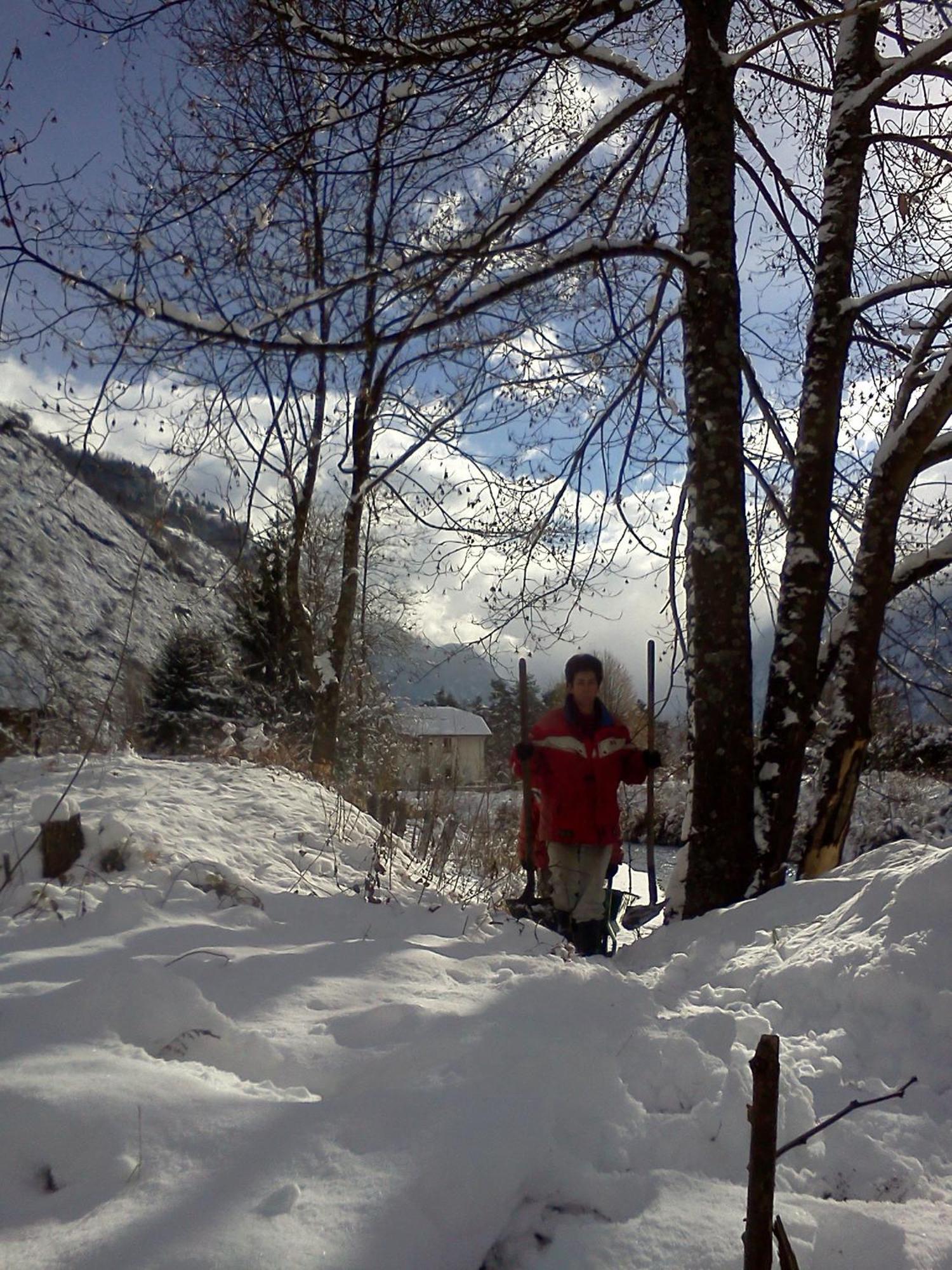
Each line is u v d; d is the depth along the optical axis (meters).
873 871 4.35
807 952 3.69
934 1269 2.03
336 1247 1.88
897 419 6.84
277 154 6.43
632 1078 2.62
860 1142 2.51
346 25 6.01
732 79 6.48
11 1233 1.91
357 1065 2.70
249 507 5.66
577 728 5.86
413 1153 2.16
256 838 5.75
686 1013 3.28
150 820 5.44
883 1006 3.21
